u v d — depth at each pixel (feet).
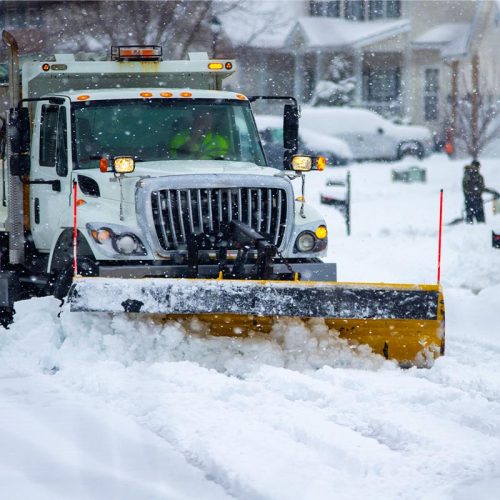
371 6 538.47
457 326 138.21
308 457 74.79
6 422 85.10
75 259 108.88
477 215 274.36
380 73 538.06
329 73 519.60
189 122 129.39
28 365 108.37
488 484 68.59
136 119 127.65
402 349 110.52
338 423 85.10
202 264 115.03
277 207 118.11
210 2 309.01
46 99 128.06
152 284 105.91
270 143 390.01
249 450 76.18
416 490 68.03
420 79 538.88
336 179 370.73
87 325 110.01
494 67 519.60
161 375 100.17
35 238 132.77
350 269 187.42
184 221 115.34
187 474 71.77
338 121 442.09
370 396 92.58
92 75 138.82
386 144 442.50
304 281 107.24
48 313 114.42
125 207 116.57
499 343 124.36
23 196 132.57
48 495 67.10
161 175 115.65
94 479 70.44
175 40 309.63
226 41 376.48
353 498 66.39
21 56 145.07
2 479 70.38
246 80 513.04
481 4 523.29
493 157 459.32
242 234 113.09
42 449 77.30
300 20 524.11
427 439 78.69
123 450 77.25
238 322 110.63
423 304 108.06
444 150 479.00
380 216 295.48
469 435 80.48
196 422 84.23
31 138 133.80
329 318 107.96
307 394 93.71
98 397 95.09
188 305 106.01
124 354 107.76
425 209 313.73
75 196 110.32
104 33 302.04
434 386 96.84
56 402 92.68
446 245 216.13
